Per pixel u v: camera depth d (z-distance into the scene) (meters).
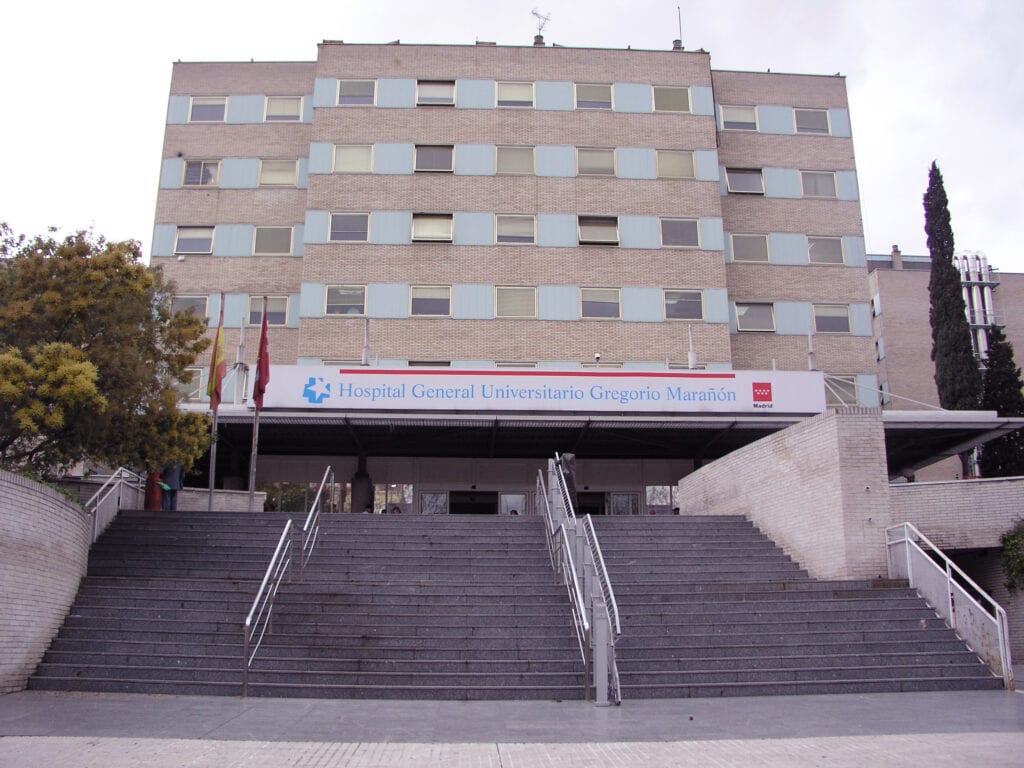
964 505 17.25
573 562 13.43
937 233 32.09
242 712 10.05
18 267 15.06
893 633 13.29
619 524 18.45
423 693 11.18
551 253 31.42
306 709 10.31
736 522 19.02
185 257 32.59
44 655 12.08
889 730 9.22
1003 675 12.28
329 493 28.69
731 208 34.31
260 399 20.28
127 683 11.39
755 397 25.25
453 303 30.73
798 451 17.16
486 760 7.74
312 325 30.30
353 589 14.09
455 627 12.80
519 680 11.61
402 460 29.06
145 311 16.78
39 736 8.57
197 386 30.59
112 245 15.61
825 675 12.12
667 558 16.41
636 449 28.91
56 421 13.52
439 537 16.62
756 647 12.72
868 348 33.34
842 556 15.50
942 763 7.58
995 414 24.19
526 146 32.44
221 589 13.97
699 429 25.98
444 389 24.66
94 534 16.22
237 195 33.28
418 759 7.76
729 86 35.69
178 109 34.22
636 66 33.59
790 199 34.62
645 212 32.12
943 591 13.84
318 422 24.83
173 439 17.00
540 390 24.86
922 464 28.64
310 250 30.94
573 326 30.84
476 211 31.64
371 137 32.19
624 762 7.67
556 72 33.31
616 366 30.67
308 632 12.73
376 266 30.91
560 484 16.91
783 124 35.44
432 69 33.06
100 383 15.09
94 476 21.00
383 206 31.52
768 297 33.50
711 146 32.97
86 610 13.21
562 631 12.78
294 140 33.94
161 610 13.19
